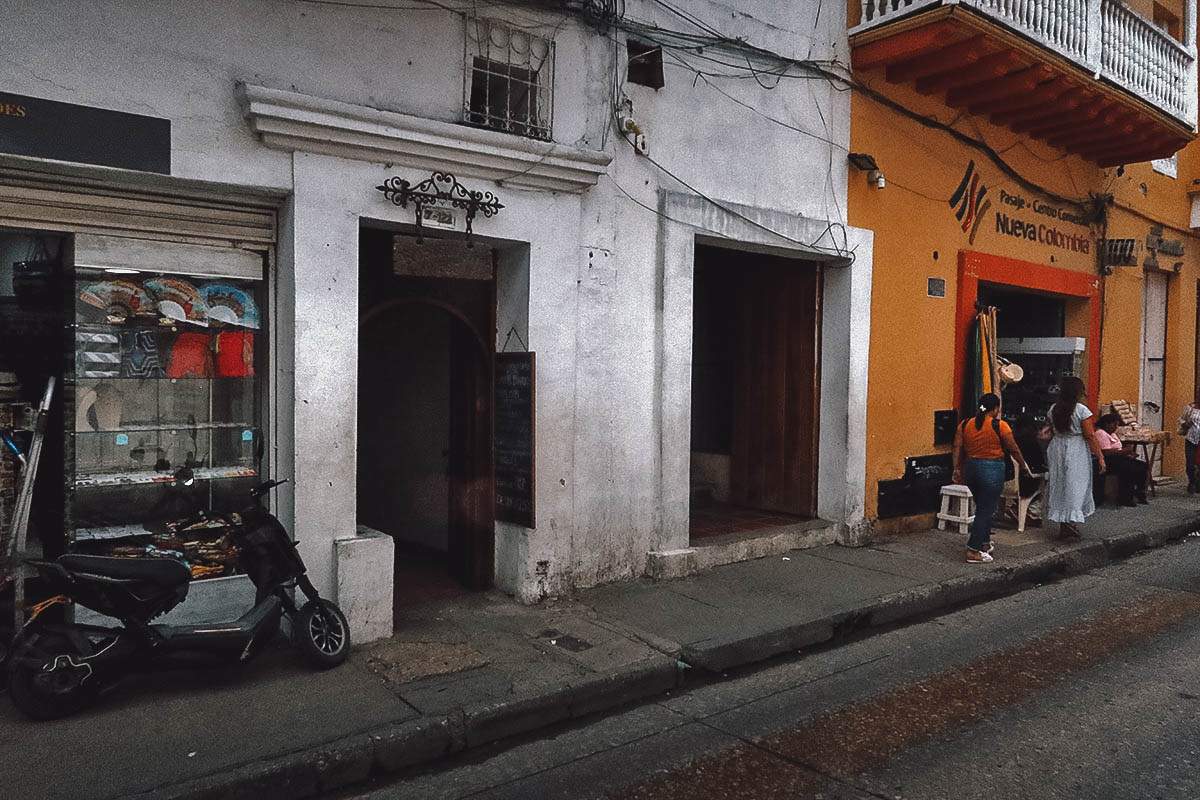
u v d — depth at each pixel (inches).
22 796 133.3
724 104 290.5
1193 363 569.3
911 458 362.3
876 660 223.1
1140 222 508.1
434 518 309.1
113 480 193.5
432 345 307.7
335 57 204.1
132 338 194.9
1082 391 351.3
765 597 259.4
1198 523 416.5
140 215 190.7
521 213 237.6
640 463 273.9
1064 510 350.0
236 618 205.3
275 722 162.1
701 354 401.4
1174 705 187.3
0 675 171.6
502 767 160.2
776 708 189.0
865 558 314.0
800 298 351.6
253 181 193.9
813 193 319.9
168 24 181.6
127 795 134.6
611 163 257.6
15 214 175.5
